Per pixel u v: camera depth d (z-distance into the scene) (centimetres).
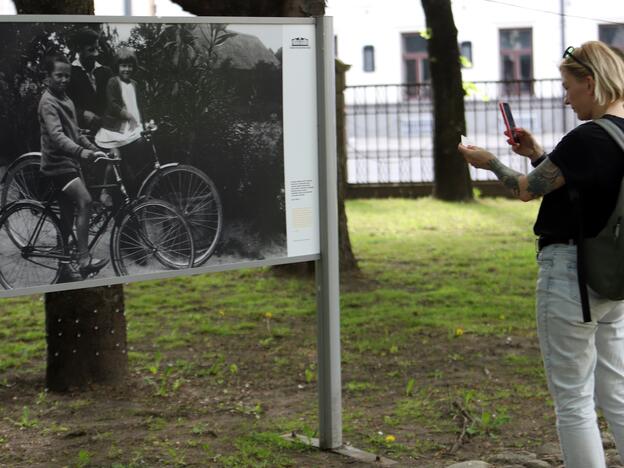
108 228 443
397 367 696
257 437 532
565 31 2938
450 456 509
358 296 955
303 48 482
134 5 2889
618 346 408
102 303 632
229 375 682
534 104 2767
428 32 1780
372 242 1349
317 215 493
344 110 1878
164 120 452
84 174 437
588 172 371
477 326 817
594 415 392
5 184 421
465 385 644
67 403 607
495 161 404
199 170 462
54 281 433
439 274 1093
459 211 1683
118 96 443
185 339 790
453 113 1792
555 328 386
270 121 477
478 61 3020
